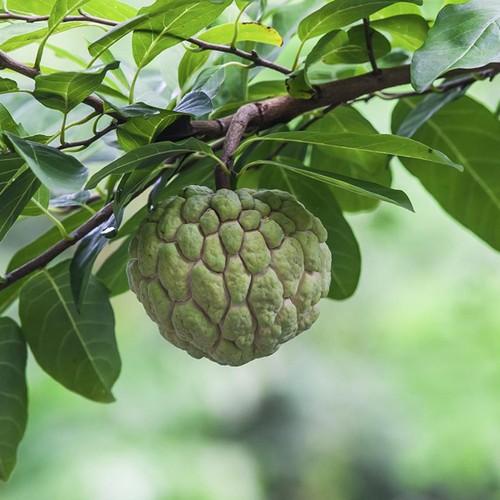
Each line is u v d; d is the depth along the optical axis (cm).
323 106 94
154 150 84
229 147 88
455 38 84
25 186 87
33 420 202
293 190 102
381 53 96
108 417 210
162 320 86
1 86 85
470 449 204
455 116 106
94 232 91
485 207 108
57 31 90
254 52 92
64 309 99
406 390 208
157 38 88
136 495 195
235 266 85
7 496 196
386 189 86
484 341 203
